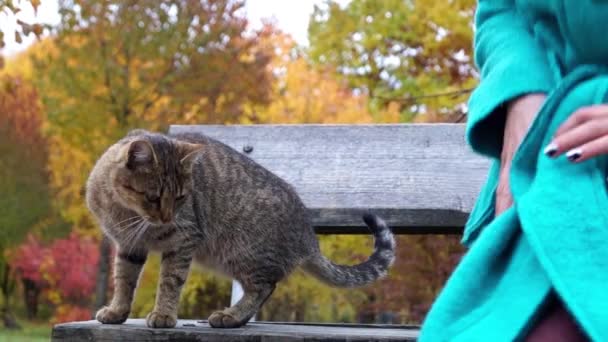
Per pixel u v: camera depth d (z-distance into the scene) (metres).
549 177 1.51
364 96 15.16
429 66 8.27
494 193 1.81
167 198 3.29
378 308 10.62
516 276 1.47
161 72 13.71
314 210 3.49
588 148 1.45
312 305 16.81
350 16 8.23
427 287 9.60
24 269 20.73
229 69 13.78
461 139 3.53
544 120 1.60
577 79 1.64
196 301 15.38
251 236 3.41
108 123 13.62
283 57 16.05
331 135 3.63
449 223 3.38
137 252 3.37
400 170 3.49
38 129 20.53
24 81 20.27
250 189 3.45
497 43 1.91
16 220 20.20
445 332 1.45
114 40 13.59
